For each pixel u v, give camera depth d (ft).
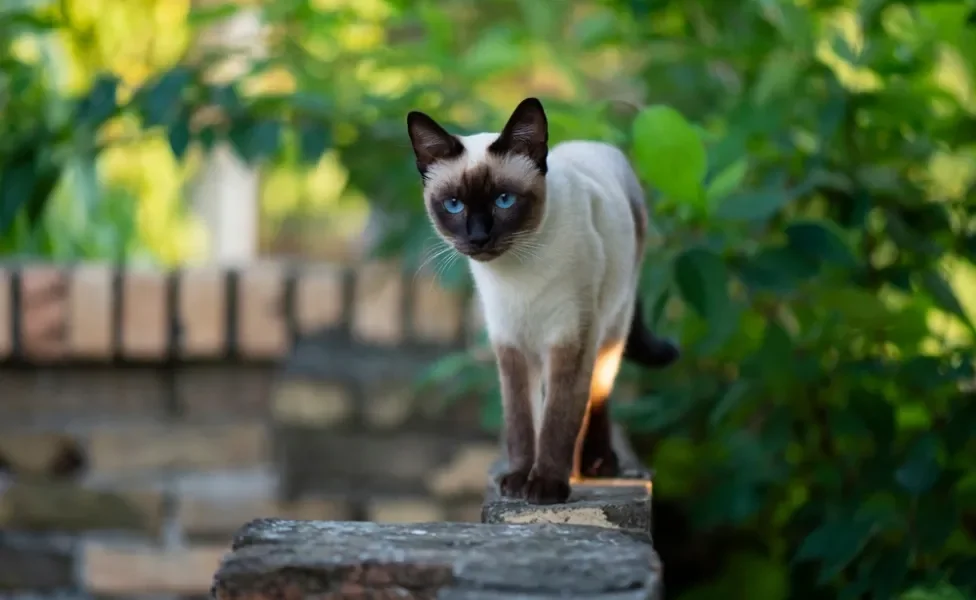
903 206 10.31
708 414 11.15
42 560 12.12
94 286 12.13
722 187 9.19
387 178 11.93
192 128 11.46
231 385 12.42
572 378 7.29
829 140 10.16
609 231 7.49
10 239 15.47
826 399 10.62
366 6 13.52
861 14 10.18
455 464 11.60
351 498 11.71
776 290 9.04
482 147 7.58
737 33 11.60
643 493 7.20
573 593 4.93
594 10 16.08
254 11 13.91
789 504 11.53
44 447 12.23
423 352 12.02
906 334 10.23
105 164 17.33
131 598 12.07
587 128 9.84
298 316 12.25
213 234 20.18
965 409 9.13
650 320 9.75
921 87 10.45
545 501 6.92
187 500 12.01
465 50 15.52
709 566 11.76
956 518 8.95
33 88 13.03
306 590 5.09
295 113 11.66
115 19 16.14
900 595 9.20
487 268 7.41
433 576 5.09
